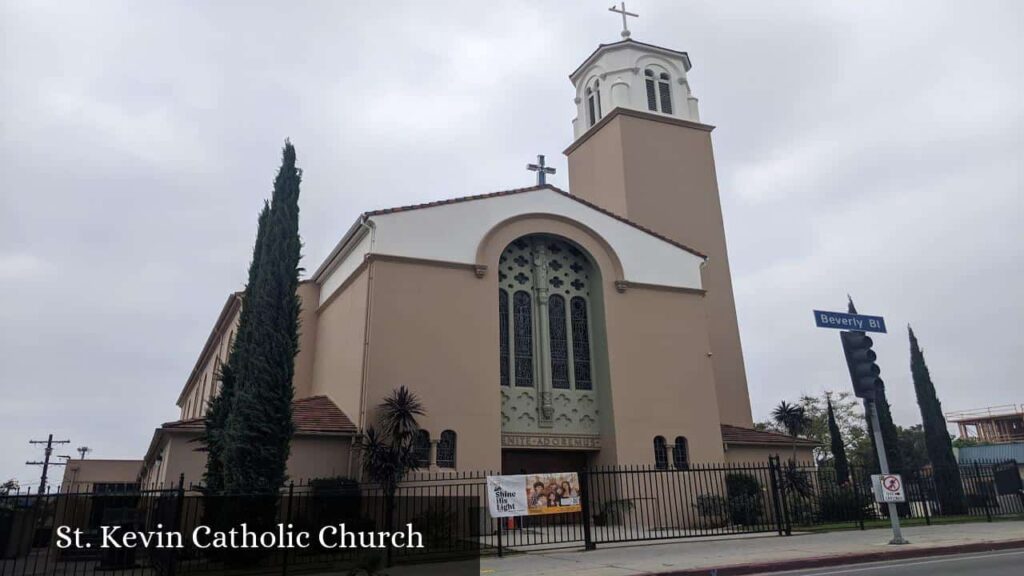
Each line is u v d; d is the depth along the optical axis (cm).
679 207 3441
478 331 2338
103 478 5241
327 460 2077
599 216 2723
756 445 2819
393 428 2039
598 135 3628
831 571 1259
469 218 2462
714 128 3669
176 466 2016
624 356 2573
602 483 2472
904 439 6456
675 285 2767
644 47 3709
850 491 2520
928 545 1523
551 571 1290
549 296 2603
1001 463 2758
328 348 2614
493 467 2209
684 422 2594
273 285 1852
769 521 2369
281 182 1967
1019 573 1153
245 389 1766
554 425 2467
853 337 1738
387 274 2259
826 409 5106
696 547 1623
